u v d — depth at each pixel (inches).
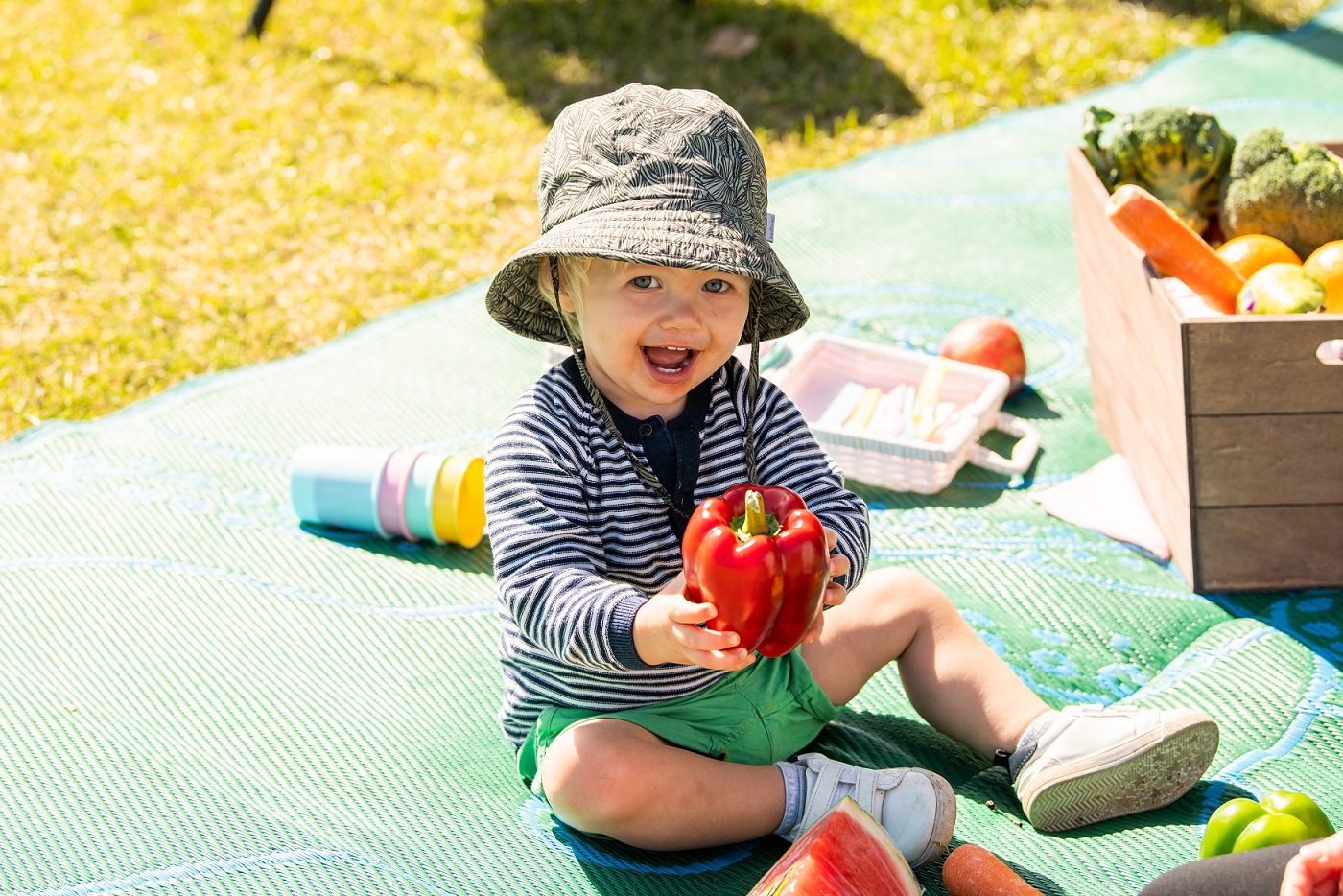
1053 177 183.9
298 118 206.5
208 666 101.4
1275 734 93.3
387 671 101.5
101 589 110.0
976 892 74.4
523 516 78.7
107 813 85.7
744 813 79.9
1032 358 145.4
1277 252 114.8
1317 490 105.8
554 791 79.0
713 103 77.6
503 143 201.8
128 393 142.8
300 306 159.3
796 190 181.0
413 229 178.2
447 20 240.2
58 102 209.0
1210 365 102.2
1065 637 104.5
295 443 131.6
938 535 117.3
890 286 158.4
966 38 229.0
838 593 75.0
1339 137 186.1
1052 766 82.0
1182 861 79.4
